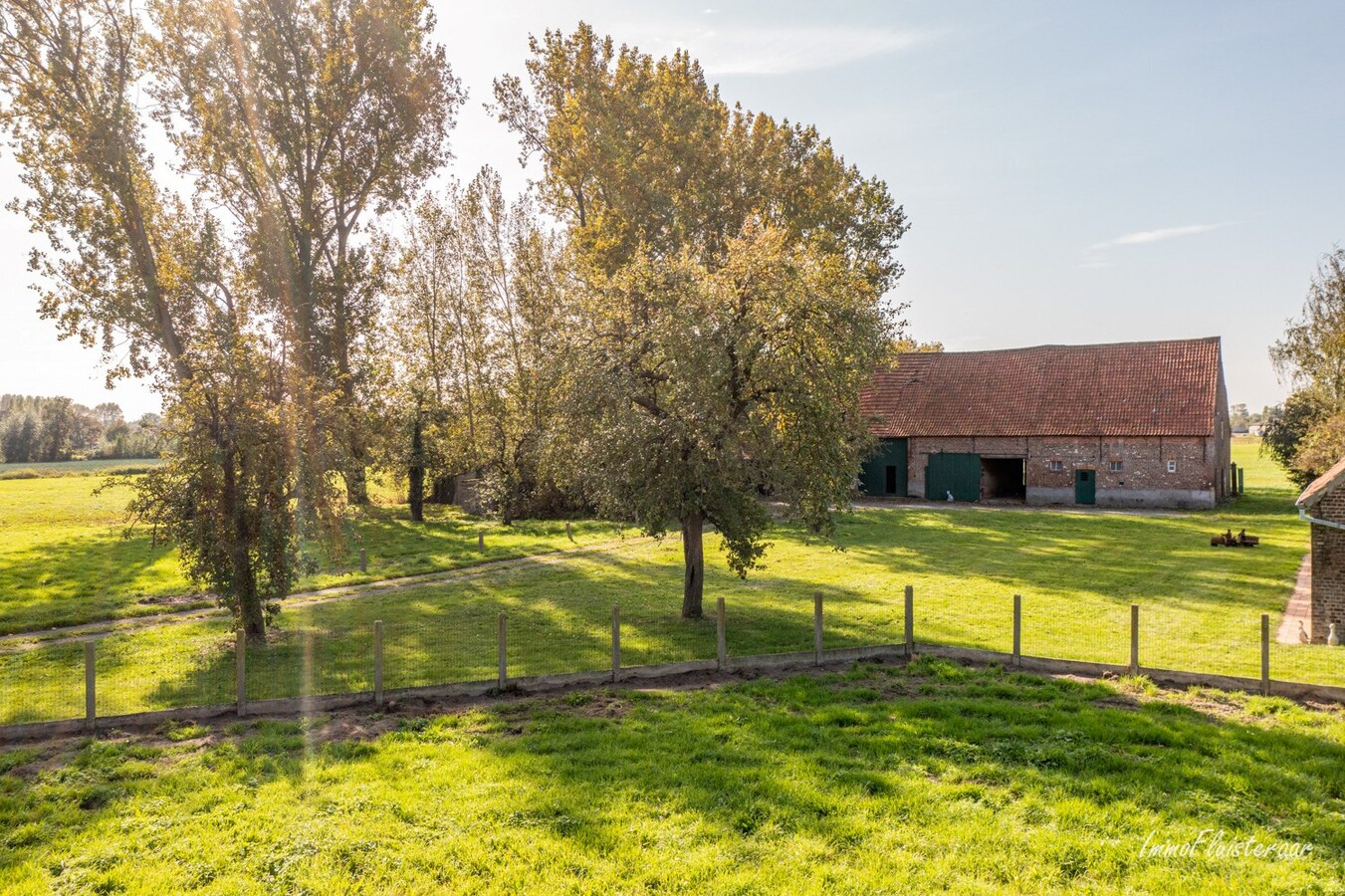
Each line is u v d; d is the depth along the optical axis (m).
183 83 35.91
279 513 18.97
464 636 19.47
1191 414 49.38
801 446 19.42
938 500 55.16
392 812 9.84
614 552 34.19
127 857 8.91
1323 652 17.56
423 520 45.84
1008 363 58.06
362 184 41.38
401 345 49.09
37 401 143.12
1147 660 16.83
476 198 49.09
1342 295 52.62
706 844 8.97
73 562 30.58
